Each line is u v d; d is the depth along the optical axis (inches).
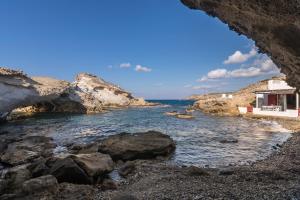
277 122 1888.5
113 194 532.1
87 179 603.8
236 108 2748.5
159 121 2007.9
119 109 3467.0
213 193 508.1
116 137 910.4
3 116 1908.2
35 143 1015.0
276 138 1262.3
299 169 685.3
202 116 2472.9
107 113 2746.1
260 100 2522.1
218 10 536.4
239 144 1125.1
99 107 3014.3
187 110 3245.6
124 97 4530.0
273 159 852.6
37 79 2623.0
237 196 489.7
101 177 651.5
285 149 996.6
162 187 558.9
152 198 494.0
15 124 1772.9
